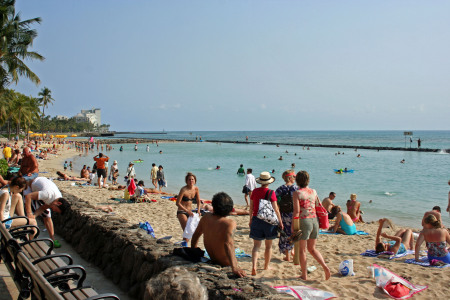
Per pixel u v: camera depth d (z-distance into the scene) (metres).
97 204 14.85
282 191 6.50
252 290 3.42
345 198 20.52
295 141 123.75
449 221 14.86
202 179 28.91
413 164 42.12
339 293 5.37
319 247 8.49
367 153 61.69
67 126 197.88
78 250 6.66
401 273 6.45
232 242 4.21
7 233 4.23
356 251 8.16
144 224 8.73
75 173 32.16
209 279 3.68
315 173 33.44
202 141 120.19
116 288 5.06
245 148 80.94
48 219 7.01
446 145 93.00
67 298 3.27
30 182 7.17
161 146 92.19
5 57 22.47
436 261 6.93
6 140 84.56
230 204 4.38
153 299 1.94
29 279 3.62
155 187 22.06
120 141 109.19
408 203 18.97
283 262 6.93
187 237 6.62
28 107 78.81
